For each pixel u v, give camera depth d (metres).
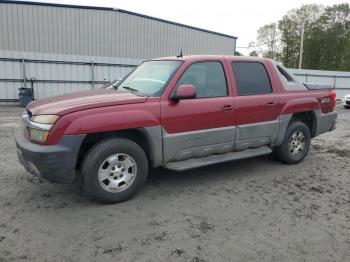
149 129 4.29
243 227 3.76
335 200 4.63
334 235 3.66
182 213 4.06
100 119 3.95
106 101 4.08
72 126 3.81
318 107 6.32
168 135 4.47
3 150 6.70
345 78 26.39
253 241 3.47
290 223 3.90
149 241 3.41
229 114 5.01
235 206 4.31
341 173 5.84
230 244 3.40
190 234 3.57
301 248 3.38
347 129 10.59
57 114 3.81
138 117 4.18
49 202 4.27
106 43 22.98
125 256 3.14
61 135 3.80
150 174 5.43
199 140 4.76
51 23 21.03
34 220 3.79
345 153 7.33
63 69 16.78
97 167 4.03
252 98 5.29
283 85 5.83
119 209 4.11
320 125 6.45
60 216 3.89
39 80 16.34
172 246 3.33
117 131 4.29
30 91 15.20
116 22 23.06
